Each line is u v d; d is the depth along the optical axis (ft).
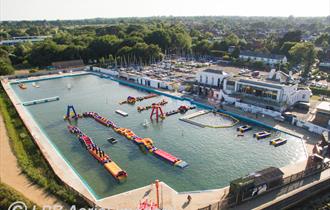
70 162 222.69
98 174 205.98
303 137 263.49
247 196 163.22
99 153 231.50
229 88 381.19
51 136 273.75
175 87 441.27
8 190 165.37
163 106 365.81
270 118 309.42
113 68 596.70
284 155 234.79
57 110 354.13
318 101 370.94
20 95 422.82
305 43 521.24
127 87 472.85
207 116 326.44
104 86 479.41
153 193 177.17
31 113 342.44
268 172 175.73
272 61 607.78
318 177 189.26
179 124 304.71
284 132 276.21
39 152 229.04
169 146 252.62
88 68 602.03
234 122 306.14
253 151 242.58
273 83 343.05
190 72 540.93
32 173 190.39
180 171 211.00
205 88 394.52
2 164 204.95
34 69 603.26
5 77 512.22
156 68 583.99
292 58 539.29
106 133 282.36
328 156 220.43
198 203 166.50
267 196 168.76
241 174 207.21
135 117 327.67
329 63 576.20
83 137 262.88
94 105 374.63
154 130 288.51
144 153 239.30
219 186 191.83
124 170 212.02
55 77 537.24
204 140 264.52
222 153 239.30
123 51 644.69
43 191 172.14
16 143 244.01
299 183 181.78
